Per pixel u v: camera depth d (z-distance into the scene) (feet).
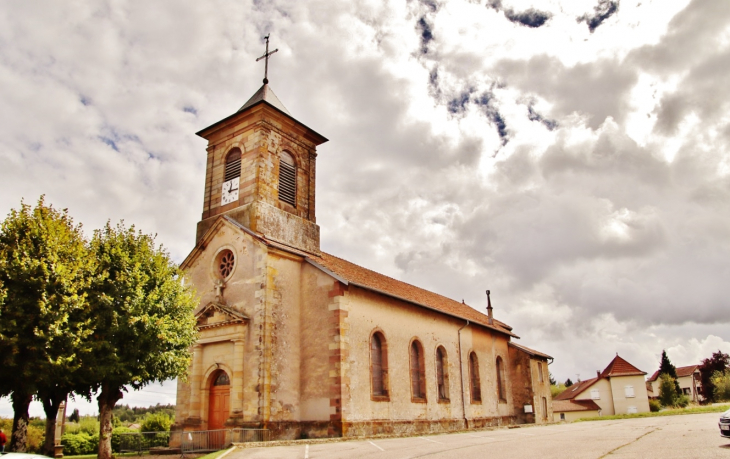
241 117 89.25
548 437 63.77
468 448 52.29
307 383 77.46
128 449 77.51
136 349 61.36
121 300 61.82
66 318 54.19
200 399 78.74
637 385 212.84
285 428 73.56
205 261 86.22
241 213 84.07
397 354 88.63
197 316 80.59
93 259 60.70
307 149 95.71
